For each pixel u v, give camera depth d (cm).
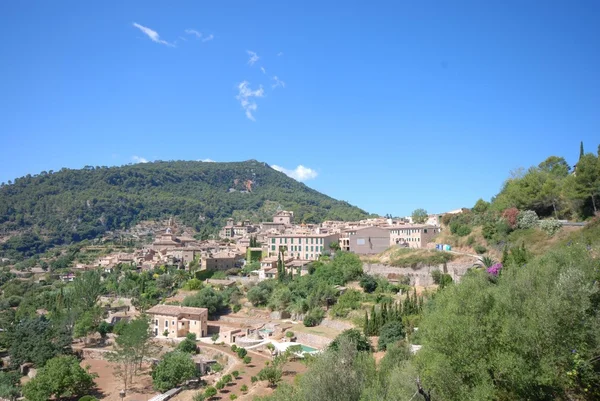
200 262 19962
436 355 4341
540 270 4819
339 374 5538
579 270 4431
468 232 13625
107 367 11750
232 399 8125
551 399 3938
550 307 4000
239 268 19112
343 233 18838
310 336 10938
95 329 14275
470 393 3994
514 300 4406
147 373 11069
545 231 10962
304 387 5656
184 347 11700
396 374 4959
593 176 10575
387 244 16812
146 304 15888
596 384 3941
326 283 13325
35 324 12700
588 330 4053
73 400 9538
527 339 3981
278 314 13525
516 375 3872
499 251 11738
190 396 8944
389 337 9006
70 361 10212
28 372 11844
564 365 3956
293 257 18400
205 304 14438
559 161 15975
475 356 4156
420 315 9000
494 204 14225
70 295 16612
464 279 5238
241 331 12525
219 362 10969
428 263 12950
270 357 10644
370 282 12712
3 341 12825
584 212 11019
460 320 4344
